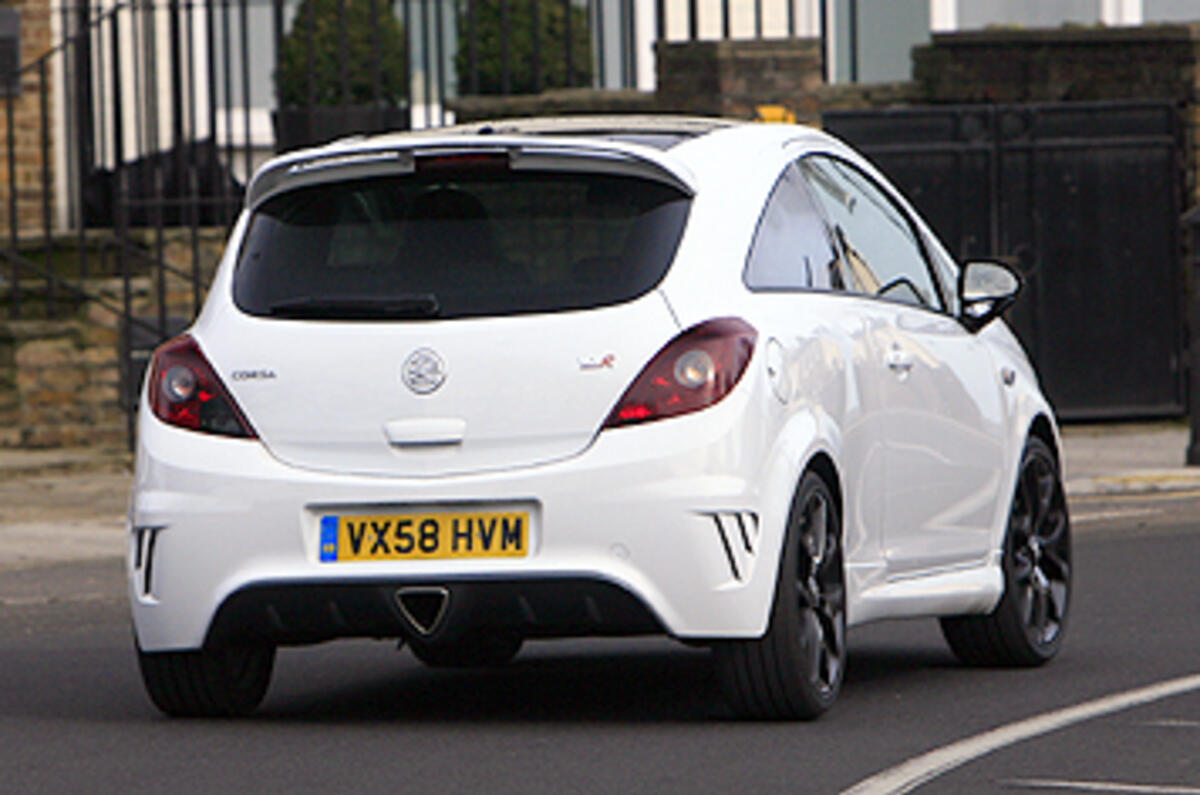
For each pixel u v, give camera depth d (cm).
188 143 5481
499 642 2269
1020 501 2308
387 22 5519
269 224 1927
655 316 1800
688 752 1742
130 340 4650
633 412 1780
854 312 2008
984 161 5191
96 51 5503
